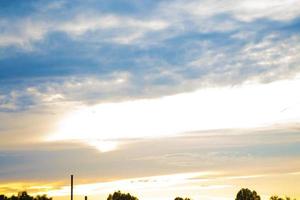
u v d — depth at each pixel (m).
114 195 106.81
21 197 90.12
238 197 106.44
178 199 109.12
